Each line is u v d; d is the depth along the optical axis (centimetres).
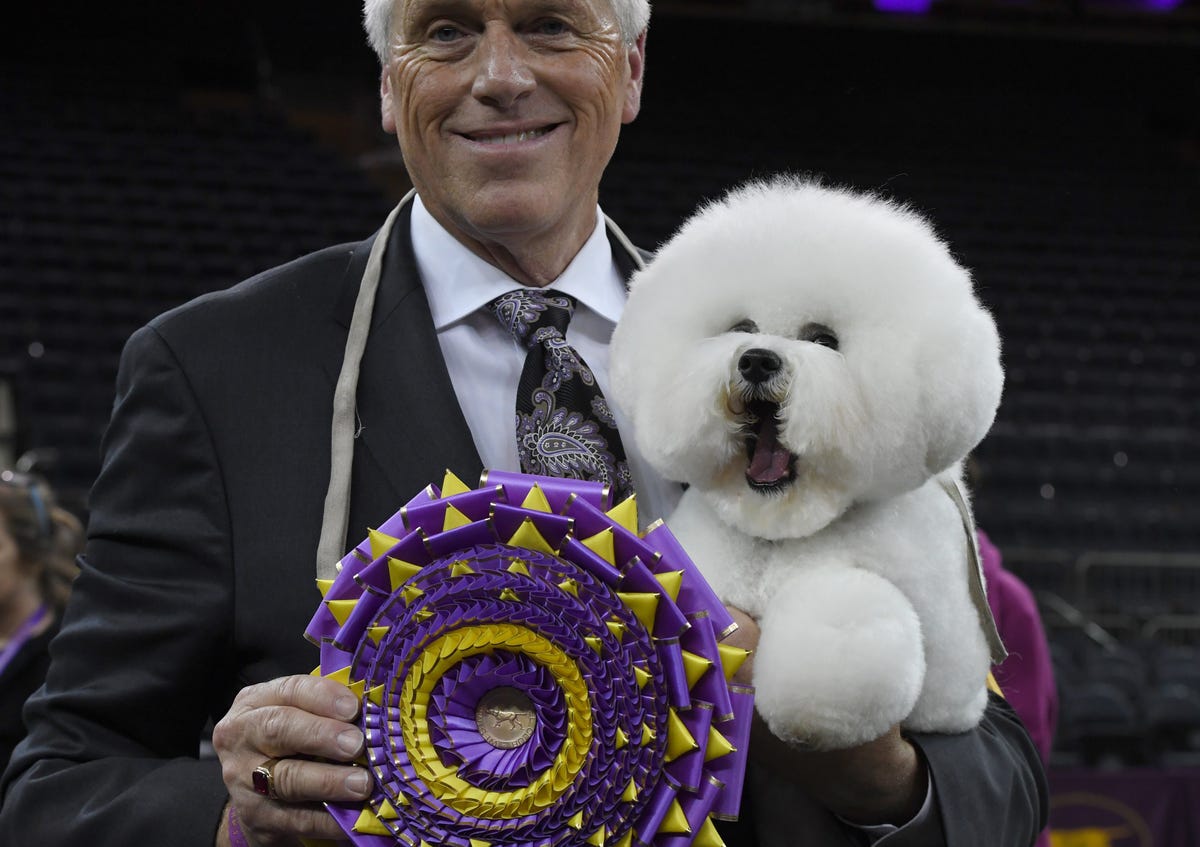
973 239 1130
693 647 112
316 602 132
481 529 114
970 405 117
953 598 126
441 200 145
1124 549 796
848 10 1383
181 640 131
